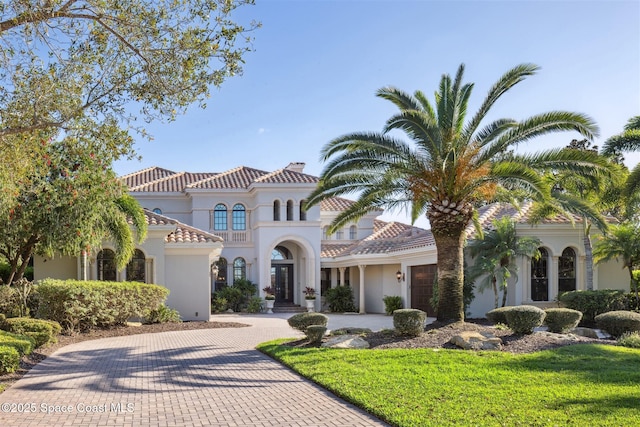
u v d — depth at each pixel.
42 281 18.97
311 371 11.19
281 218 33.88
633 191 18.78
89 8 9.97
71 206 19.30
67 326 18.66
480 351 12.86
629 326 15.31
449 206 15.72
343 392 9.27
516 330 14.61
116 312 19.83
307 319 15.35
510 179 15.02
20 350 12.27
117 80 10.91
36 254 23.39
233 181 36.44
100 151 12.12
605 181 19.05
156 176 39.59
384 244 32.50
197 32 10.38
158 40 10.42
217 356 14.12
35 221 19.67
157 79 10.60
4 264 25.34
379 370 10.93
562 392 8.88
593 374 10.23
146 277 24.42
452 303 15.79
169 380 11.01
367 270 35.03
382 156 15.91
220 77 10.68
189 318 25.11
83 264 22.33
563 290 24.38
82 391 10.05
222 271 35.09
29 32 10.00
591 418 7.46
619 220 26.02
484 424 7.29
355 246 34.88
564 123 14.97
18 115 11.15
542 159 15.75
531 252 21.72
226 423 7.96
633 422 7.29
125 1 10.28
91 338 18.12
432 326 15.73
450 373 10.51
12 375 11.36
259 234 33.72
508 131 15.57
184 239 25.16
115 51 10.88
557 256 24.19
